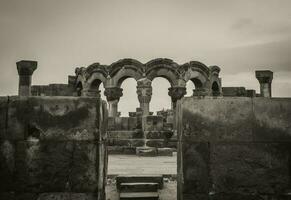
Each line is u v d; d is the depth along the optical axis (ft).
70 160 19.33
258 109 19.62
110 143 63.16
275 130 19.51
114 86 82.58
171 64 83.30
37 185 19.15
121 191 27.02
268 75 78.33
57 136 19.39
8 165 19.13
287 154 19.42
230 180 19.26
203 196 19.19
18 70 62.80
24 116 19.40
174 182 30.50
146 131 63.16
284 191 19.20
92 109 19.61
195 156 19.36
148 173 31.68
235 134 19.44
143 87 70.79
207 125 19.49
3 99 19.45
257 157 19.36
